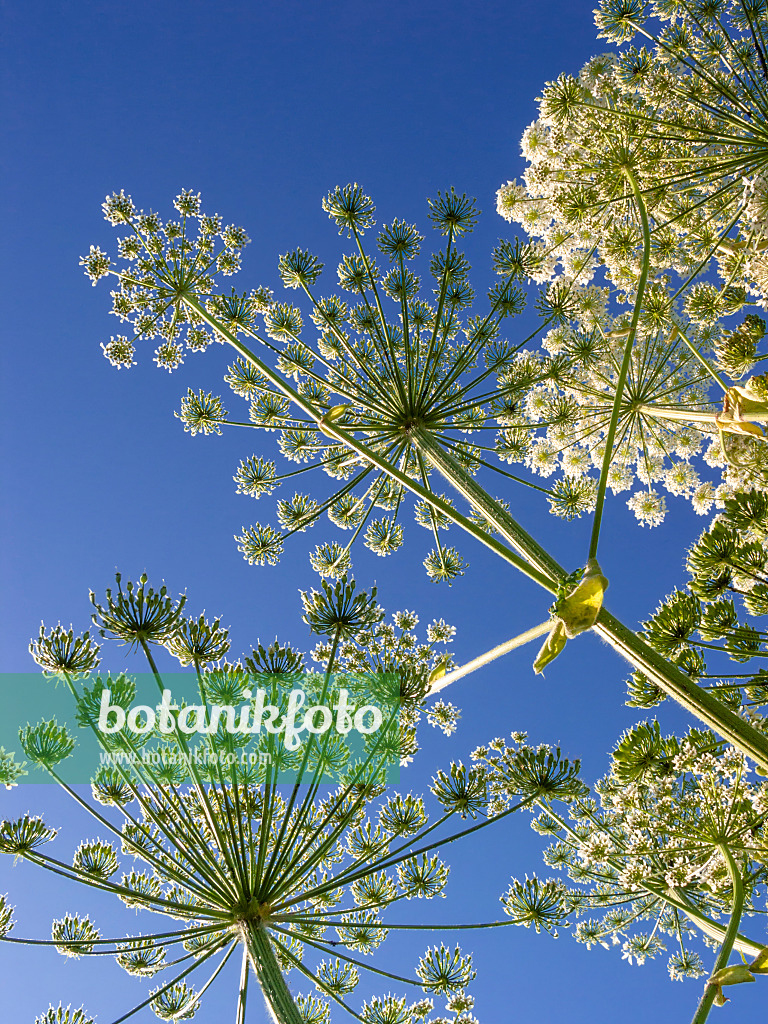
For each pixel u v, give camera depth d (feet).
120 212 3.13
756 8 2.52
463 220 2.79
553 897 2.43
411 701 2.22
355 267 2.89
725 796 2.14
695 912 2.25
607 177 2.55
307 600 2.26
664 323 2.85
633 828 2.21
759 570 2.12
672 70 2.63
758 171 2.47
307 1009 2.78
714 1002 1.66
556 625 1.49
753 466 2.31
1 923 2.20
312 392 3.19
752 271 2.53
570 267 2.95
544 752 2.35
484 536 1.82
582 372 2.92
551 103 2.57
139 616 2.12
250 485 3.17
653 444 3.09
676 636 2.17
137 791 2.17
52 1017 2.33
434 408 2.75
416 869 2.48
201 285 3.15
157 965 2.48
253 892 2.18
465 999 2.61
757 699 2.21
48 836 2.20
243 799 2.26
